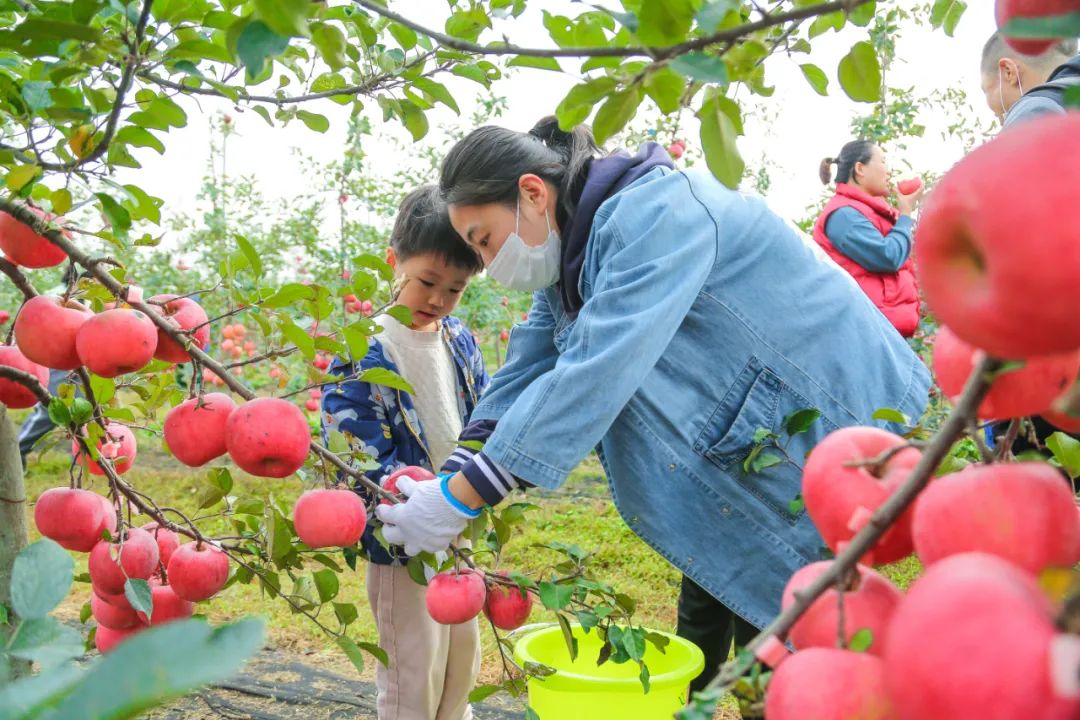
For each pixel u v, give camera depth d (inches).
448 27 72.5
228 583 80.4
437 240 98.1
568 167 86.4
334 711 122.5
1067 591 23.0
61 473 254.5
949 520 26.3
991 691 19.0
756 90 47.5
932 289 21.9
